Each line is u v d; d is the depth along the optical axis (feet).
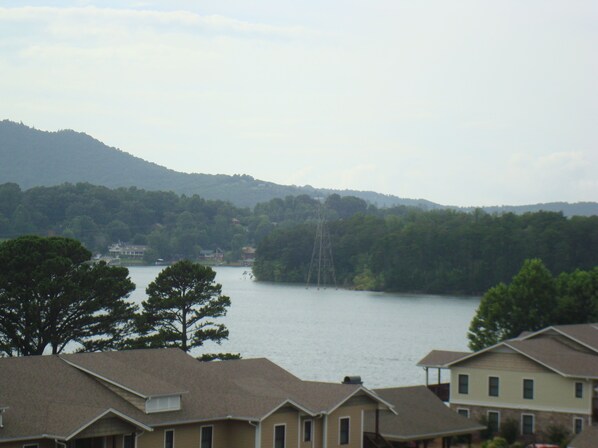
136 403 186.50
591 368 268.41
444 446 241.55
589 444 208.44
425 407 244.63
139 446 181.68
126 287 284.41
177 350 223.51
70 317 273.13
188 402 195.21
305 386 215.31
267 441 195.00
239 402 198.90
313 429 204.44
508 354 276.21
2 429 164.55
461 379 283.59
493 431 273.75
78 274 273.13
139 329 283.18
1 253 267.18
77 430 167.73
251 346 537.24
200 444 192.54
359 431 213.66
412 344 581.12
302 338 604.49
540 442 265.75
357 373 425.69
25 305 263.08
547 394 270.05
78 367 195.52
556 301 406.62
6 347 261.85
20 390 180.14
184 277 294.05
